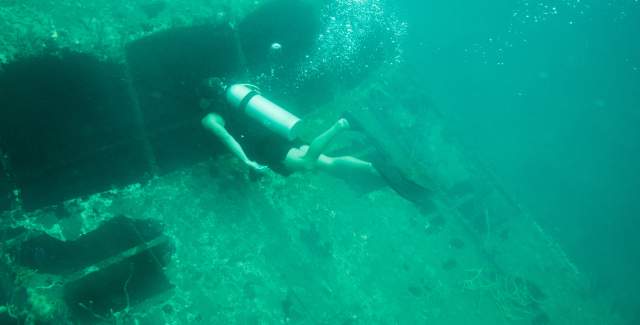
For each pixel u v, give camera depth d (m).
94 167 2.88
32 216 2.63
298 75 3.61
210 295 2.62
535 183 6.16
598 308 3.49
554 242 3.75
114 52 2.52
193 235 2.81
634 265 5.19
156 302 2.53
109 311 2.55
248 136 2.61
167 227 2.80
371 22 3.99
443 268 3.23
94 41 2.46
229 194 3.05
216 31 2.91
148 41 2.64
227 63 3.13
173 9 2.73
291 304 2.73
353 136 3.67
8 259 2.43
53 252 2.61
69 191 2.78
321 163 2.55
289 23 3.37
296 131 2.37
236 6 2.95
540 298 3.33
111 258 2.49
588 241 5.48
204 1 2.87
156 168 3.02
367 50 4.03
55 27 2.38
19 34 2.27
